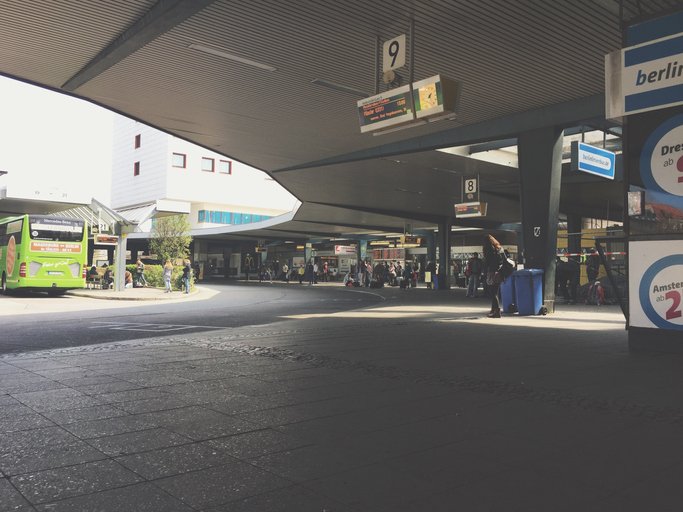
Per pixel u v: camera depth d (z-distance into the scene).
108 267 34.28
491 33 10.67
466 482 3.16
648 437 3.98
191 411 4.68
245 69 12.61
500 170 22.16
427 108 9.72
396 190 27.66
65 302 21.81
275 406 4.85
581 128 16.70
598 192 27.09
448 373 6.31
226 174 66.19
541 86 13.39
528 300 14.14
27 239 24.78
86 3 9.80
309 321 12.83
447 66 12.29
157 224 39.66
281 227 48.03
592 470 3.35
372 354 7.69
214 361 7.14
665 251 7.66
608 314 14.43
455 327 11.20
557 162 14.92
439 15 9.98
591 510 2.79
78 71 13.02
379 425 4.29
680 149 7.46
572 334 9.95
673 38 7.30
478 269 25.19
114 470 3.32
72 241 25.73
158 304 20.80
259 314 15.27
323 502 2.88
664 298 7.68
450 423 4.34
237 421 4.39
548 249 14.79
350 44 11.22
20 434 4.03
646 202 7.79
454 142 16.98
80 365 6.86
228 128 17.28
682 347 7.53
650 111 7.69
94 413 4.61
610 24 10.19
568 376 6.12
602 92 13.75
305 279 59.47
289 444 3.83
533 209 15.16
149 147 64.94
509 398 5.14
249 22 10.35
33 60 12.38
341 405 4.89
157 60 12.12
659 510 2.79
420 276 52.84
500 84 13.30
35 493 2.97
